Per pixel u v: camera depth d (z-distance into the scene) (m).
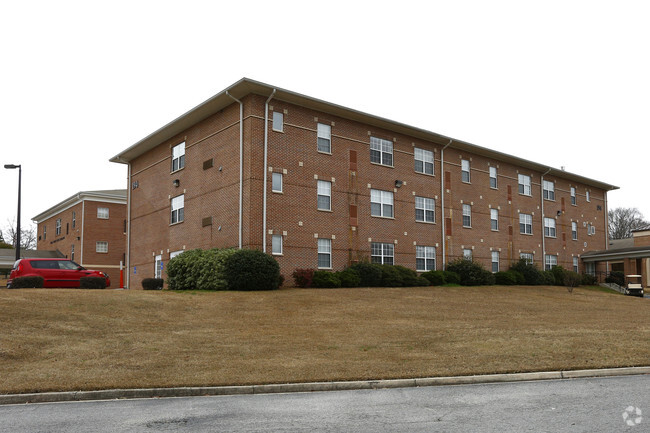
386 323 18.31
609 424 7.45
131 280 36.59
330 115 30.44
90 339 14.27
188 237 31.08
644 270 50.16
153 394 9.83
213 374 10.95
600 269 50.34
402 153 34.00
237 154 27.75
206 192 29.88
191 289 26.19
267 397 9.66
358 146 31.58
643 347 14.34
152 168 35.53
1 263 50.84
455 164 37.50
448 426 7.45
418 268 33.94
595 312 23.88
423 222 34.56
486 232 39.03
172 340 14.62
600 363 12.31
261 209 26.81
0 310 16.12
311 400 9.35
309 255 28.52
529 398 9.32
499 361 12.44
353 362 12.27
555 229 45.84
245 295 23.03
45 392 9.66
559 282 41.59
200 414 8.29
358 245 30.78
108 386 9.95
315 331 16.55
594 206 51.31
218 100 28.19
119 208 51.28
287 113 28.50
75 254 50.31
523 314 22.02
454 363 12.21
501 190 40.91
